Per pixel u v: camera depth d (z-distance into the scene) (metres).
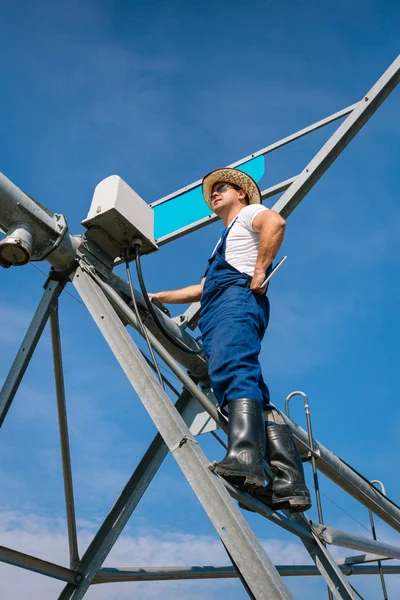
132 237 3.56
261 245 3.06
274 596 2.13
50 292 3.68
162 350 3.19
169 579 4.59
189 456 2.56
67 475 4.11
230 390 2.78
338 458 4.77
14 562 3.59
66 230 3.39
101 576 4.20
